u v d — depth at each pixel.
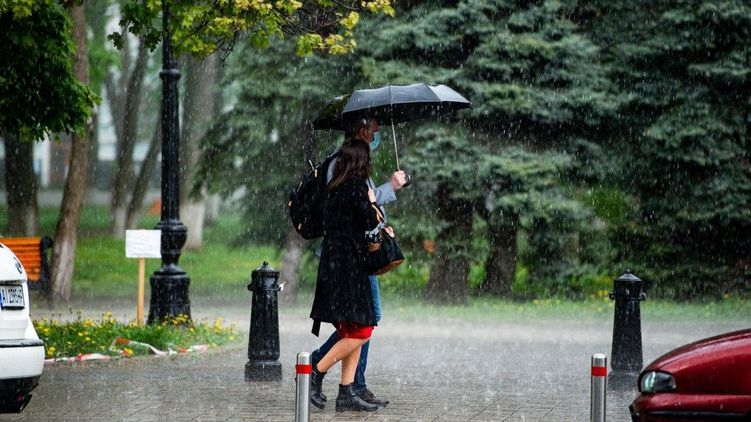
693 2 81.31
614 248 87.62
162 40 52.50
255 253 141.25
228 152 88.88
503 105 77.69
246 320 68.31
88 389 36.72
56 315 69.69
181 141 137.50
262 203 91.00
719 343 24.20
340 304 31.12
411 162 77.81
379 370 43.41
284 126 86.12
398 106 35.66
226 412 32.09
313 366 32.53
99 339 45.78
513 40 78.19
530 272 89.12
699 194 83.81
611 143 83.50
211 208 179.75
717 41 82.00
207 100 135.00
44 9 45.41
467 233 83.19
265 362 38.72
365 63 78.62
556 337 58.88
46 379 39.19
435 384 39.06
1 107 47.25
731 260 86.31
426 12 80.12
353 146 31.94
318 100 83.38
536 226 83.31
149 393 35.84
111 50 134.62
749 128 83.31
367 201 31.30
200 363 44.22
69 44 46.69
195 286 105.75
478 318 71.25
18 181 113.81
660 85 82.56
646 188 85.38
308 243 89.75
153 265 123.88
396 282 102.62
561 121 80.12
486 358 48.22
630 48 82.75
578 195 87.94
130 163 145.12
